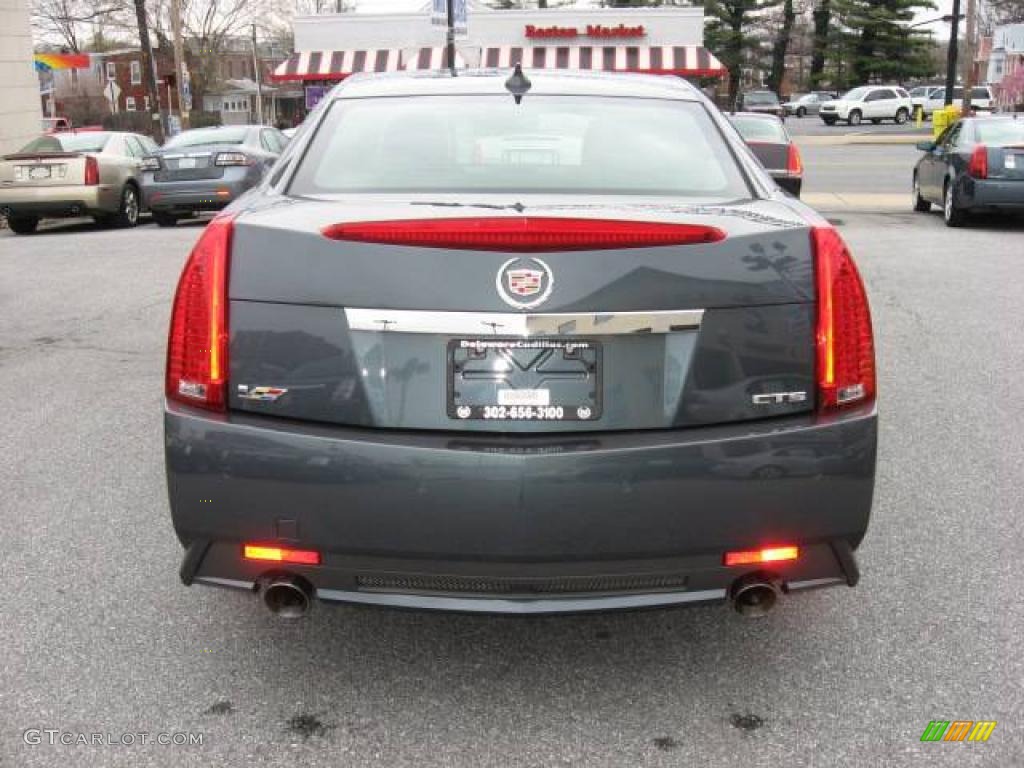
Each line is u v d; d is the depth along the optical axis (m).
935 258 11.38
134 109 80.19
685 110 3.81
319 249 2.76
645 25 34.19
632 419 2.74
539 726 2.91
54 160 16.11
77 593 3.71
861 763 2.74
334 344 2.74
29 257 12.46
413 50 34.62
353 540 2.71
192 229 15.78
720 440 2.70
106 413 5.95
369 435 2.72
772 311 2.79
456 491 2.65
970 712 2.97
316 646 3.36
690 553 2.73
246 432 2.73
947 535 4.21
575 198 3.15
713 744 2.83
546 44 34.34
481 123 3.63
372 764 2.74
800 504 2.75
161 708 2.99
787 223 2.91
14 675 3.16
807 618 3.54
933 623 3.50
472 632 3.47
